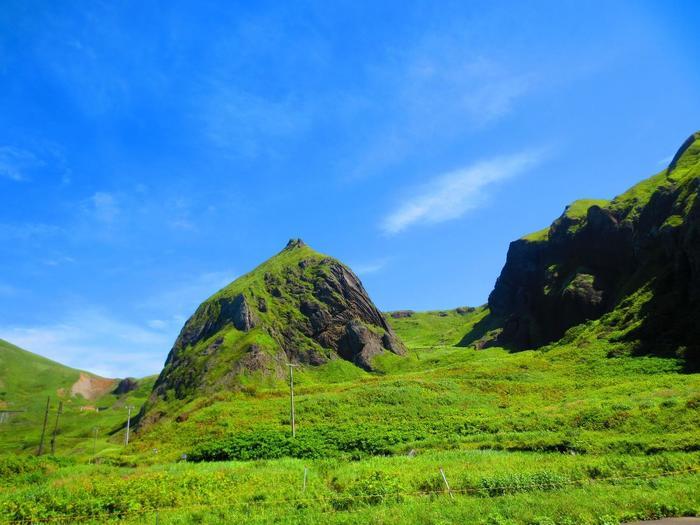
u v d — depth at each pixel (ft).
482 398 195.72
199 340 458.09
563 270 393.91
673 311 225.15
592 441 101.14
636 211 349.20
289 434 156.15
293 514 59.26
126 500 67.41
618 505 52.19
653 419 111.65
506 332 425.69
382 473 75.36
